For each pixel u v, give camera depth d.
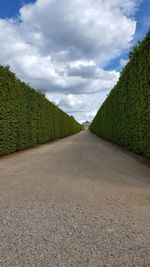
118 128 18.36
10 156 12.78
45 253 2.86
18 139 15.62
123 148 16.14
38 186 5.82
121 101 16.41
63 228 3.52
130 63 13.22
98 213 4.09
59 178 6.69
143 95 10.78
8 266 2.61
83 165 8.91
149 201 4.71
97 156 11.63
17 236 3.28
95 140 27.97
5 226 3.59
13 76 14.65
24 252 2.88
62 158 10.86
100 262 2.67
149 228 3.50
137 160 10.27
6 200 4.79
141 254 2.82
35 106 20.30
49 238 3.22
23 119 16.72
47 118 25.92
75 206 4.43
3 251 2.90
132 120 13.29
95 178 6.70
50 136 27.77
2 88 12.91
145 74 10.38
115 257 2.76
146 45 10.20
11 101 14.22
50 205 4.48
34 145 20.30
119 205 4.48
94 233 3.35
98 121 42.38
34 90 19.98
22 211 4.19
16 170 8.07
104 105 29.42
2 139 12.85
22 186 5.84
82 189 5.55
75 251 2.89
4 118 13.10
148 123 10.27
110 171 7.75
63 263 2.66
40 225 3.62
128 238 3.20
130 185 5.93
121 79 16.11
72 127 61.53
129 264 2.63
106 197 4.96
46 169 8.09
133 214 4.04
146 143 10.73
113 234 3.32
